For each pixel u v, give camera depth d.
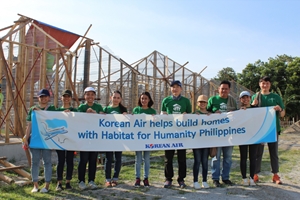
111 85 16.23
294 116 35.50
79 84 15.79
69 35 11.93
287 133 23.23
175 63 19.55
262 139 6.00
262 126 6.04
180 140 5.89
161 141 5.86
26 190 5.51
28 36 11.09
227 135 5.99
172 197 5.29
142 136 5.85
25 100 9.99
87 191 5.58
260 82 6.41
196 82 20.72
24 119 9.99
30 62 10.83
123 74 14.77
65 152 5.81
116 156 5.99
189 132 5.94
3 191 5.36
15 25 10.31
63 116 5.57
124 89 15.70
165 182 6.00
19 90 9.31
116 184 6.00
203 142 5.92
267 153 11.50
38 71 10.68
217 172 6.12
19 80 10.05
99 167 7.60
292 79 35.41
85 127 5.66
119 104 6.25
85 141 5.64
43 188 5.44
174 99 6.09
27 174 6.22
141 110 6.14
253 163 6.07
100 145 5.70
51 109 5.73
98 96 14.38
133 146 5.80
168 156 5.96
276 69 37.31
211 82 21.19
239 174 7.37
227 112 6.06
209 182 6.46
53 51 9.98
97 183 6.13
